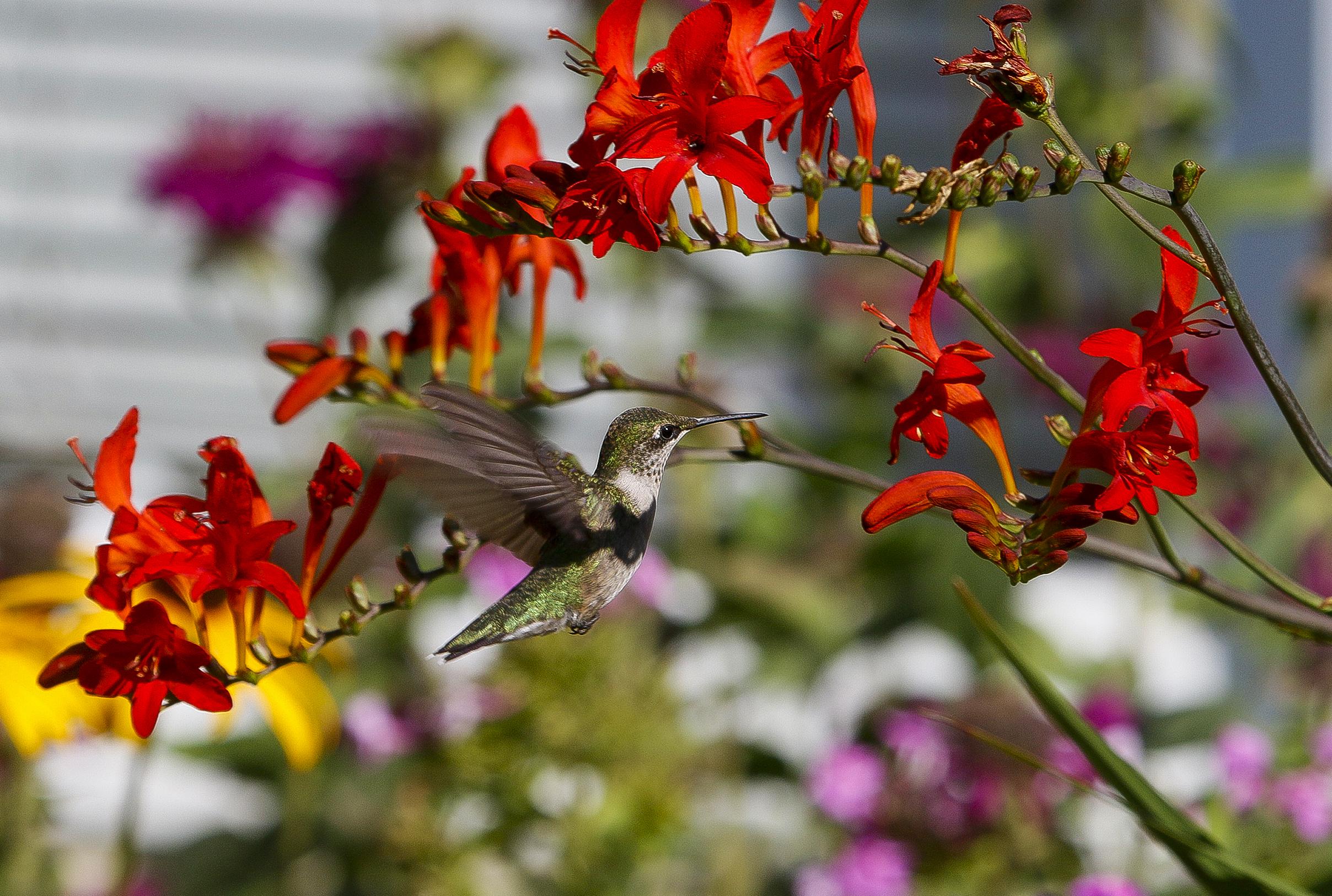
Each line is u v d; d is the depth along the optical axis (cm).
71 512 759
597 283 1205
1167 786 926
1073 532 334
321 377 452
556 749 773
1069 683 933
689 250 349
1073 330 995
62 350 1514
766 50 375
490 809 837
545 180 356
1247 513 980
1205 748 923
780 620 962
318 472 391
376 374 459
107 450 365
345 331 1096
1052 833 779
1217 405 1023
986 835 772
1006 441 1110
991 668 923
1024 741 777
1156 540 380
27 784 776
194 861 905
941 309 988
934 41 1406
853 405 1064
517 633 491
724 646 1063
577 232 346
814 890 854
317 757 587
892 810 782
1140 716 838
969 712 789
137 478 1445
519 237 473
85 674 357
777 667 965
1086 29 984
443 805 856
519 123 457
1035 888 771
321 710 599
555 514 495
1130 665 944
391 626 910
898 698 924
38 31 1512
